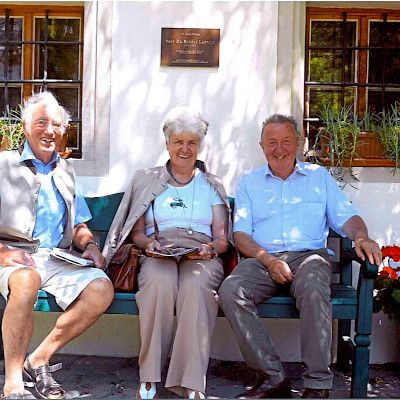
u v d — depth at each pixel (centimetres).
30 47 496
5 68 496
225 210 438
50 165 431
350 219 435
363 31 493
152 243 411
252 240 432
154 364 388
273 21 477
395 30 493
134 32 479
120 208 439
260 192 443
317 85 494
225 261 440
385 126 476
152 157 482
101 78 481
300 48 481
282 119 439
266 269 412
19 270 388
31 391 411
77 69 495
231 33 478
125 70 480
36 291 387
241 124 480
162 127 458
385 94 494
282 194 441
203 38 477
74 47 495
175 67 479
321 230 442
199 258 406
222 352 486
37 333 487
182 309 389
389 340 486
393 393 435
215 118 481
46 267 412
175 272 402
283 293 420
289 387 399
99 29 480
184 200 432
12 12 494
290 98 480
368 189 481
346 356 466
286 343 486
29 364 398
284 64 479
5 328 385
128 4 478
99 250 430
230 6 477
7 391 378
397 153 474
